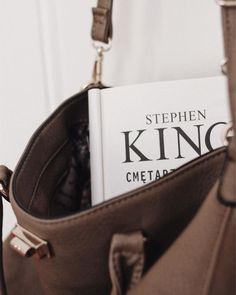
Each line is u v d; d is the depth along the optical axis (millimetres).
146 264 325
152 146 420
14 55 570
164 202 323
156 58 514
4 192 403
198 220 291
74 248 336
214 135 407
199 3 492
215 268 277
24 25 563
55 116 435
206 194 330
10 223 587
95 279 352
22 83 572
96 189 432
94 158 435
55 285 368
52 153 437
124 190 424
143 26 516
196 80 415
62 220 328
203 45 494
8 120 581
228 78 268
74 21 547
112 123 433
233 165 275
